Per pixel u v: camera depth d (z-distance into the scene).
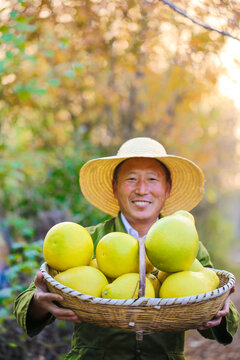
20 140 5.32
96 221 4.14
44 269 1.64
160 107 5.41
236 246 10.39
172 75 4.30
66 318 1.55
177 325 1.47
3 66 3.44
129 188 2.07
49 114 5.15
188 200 2.35
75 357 1.92
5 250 3.96
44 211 4.85
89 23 3.59
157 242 1.55
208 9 2.39
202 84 3.96
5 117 4.54
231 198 9.20
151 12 3.25
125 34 3.83
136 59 4.61
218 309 1.57
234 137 6.78
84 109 5.31
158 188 2.08
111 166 2.22
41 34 3.68
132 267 1.61
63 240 1.63
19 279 3.66
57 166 4.62
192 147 6.20
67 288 1.46
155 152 2.07
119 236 1.64
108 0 3.20
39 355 3.41
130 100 5.49
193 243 1.56
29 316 1.85
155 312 1.40
